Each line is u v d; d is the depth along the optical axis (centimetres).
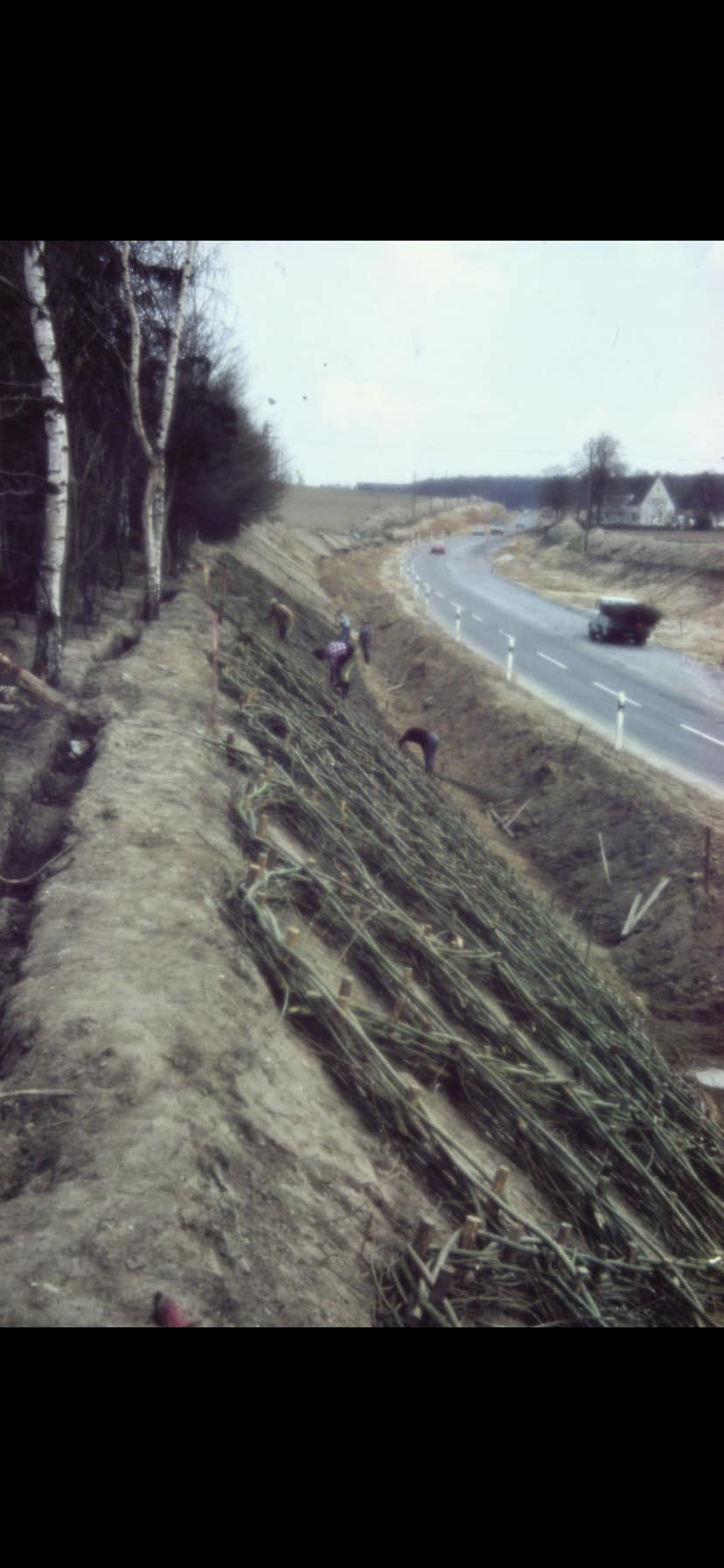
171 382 1659
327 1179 551
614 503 6831
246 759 1141
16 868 809
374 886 968
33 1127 503
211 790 999
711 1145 909
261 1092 585
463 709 2303
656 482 6725
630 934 1293
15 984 630
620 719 1778
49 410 1140
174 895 761
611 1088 874
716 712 2105
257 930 761
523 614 3706
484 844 1420
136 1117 513
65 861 800
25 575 1541
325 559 5519
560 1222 671
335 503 9612
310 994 701
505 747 1984
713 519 5522
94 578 1667
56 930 690
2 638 1370
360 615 3775
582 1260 597
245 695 1408
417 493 13012
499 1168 599
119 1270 416
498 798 1812
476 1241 554
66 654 1376
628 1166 787
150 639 1555
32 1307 385
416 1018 795
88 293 1421
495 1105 745
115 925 705
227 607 2052
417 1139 638
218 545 3045
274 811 1066
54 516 1170
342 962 826
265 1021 661
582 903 1406
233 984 676
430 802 1447
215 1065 580
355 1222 530
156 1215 450
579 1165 697
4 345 1355
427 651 2880
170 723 1170
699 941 1212
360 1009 722
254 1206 495
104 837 841
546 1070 825
